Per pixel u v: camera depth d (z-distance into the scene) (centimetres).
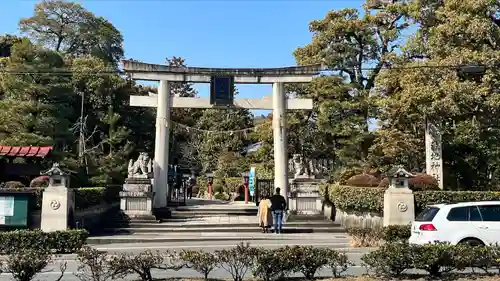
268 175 3838
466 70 2122
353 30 3419
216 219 2514
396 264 1041
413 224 1477
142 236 2097
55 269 1333
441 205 1423
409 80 2295
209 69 2612
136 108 4391
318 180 2570
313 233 2238
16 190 1939
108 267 1023
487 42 2244
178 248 1788
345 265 1092
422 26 2645
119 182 3312
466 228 1378
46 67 2831
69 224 1950
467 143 2550
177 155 5462
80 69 3969
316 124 3475
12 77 2792
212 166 5088
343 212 2378
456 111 2123
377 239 1772
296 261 1032
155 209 2517
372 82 3497
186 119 5528
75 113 4003
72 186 2636
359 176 2417
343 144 3344
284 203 2212
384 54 3238
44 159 2530
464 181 2606
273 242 1956
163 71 2611
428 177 2184
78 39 6028
